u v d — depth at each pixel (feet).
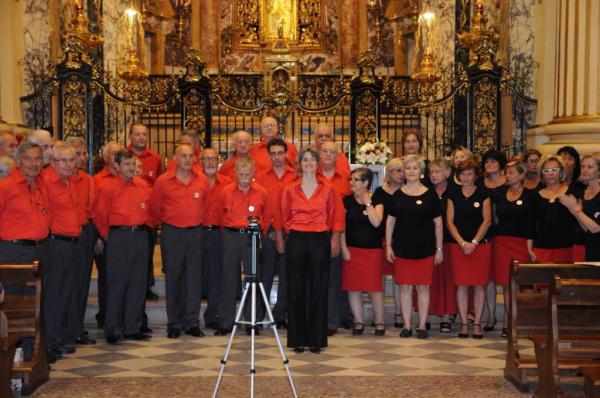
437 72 49.16
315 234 26.37
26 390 21.56
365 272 28.91
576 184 29.22
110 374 23.88
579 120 40.96
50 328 25.66
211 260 30.73
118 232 28.25
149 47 60.23
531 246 29.27
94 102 48.80
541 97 45.80
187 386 22.41
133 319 28.63
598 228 26.08
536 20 46.93
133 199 28.45
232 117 55.21
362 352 26.76
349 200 29.09
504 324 29.66
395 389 22.15
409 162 28.73
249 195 29.22
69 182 26.45
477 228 29.01
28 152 23.79
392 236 29.43
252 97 48.52
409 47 61.16
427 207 28.58
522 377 21.89
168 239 29.04
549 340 20.17
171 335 29.17
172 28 61.57
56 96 44.21
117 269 28.22
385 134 54.70
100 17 52.01
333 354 26.48
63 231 25.89
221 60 62.75
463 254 28.99
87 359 25.85
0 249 24.09
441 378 23.30
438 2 52.60
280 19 62.90
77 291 27.50
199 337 29.17
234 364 25.04
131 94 44.98
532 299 22.86
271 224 29.32
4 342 20.39
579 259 27.71
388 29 61.82
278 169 30.27
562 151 29.96
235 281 29.30
